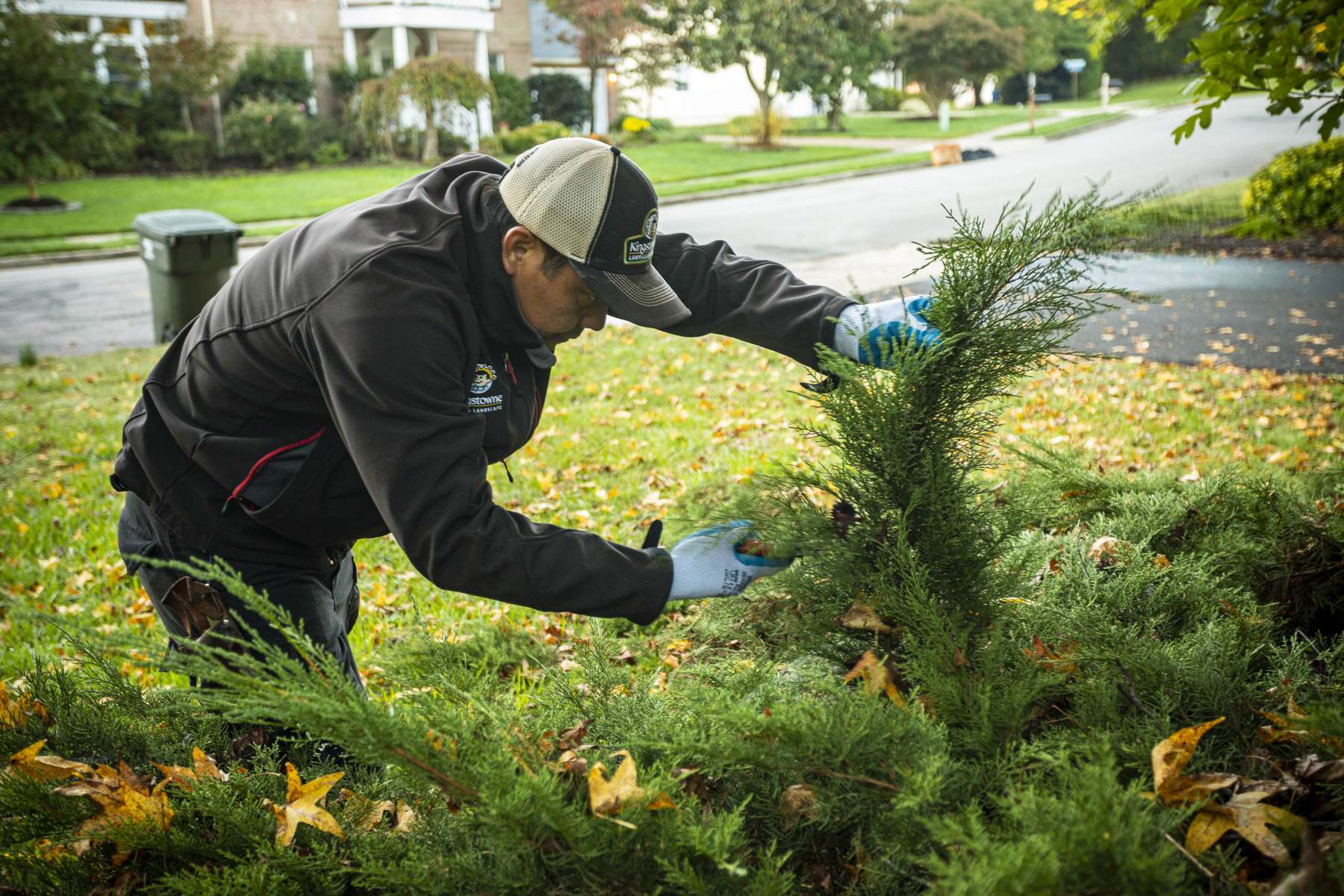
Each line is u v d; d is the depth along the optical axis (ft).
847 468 6.23
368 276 5.66
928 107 157.89
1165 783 4.91
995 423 6.30
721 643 7.84
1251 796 4.83
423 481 5.52
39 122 70.38
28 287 47.73
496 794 4.67
